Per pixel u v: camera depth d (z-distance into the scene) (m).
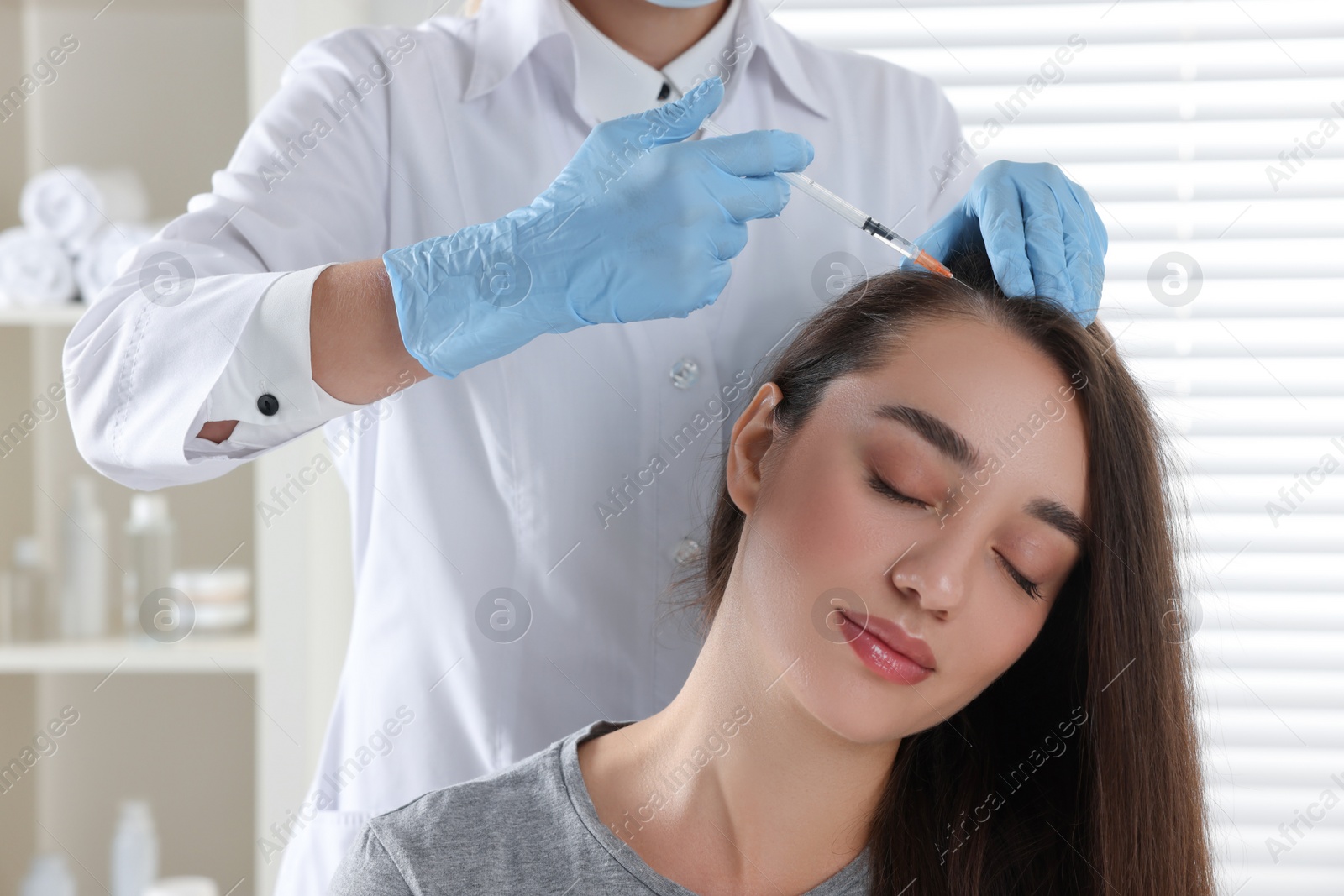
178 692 1.88
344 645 1.77
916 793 0.90
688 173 0.84
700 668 0.86
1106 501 0.87
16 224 1.81
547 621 1.09
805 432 0.86
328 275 0.89
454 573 1.10
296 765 1.63
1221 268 1.62
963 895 0.91
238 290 0.89
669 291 0.84
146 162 1.84
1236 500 1.63
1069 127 1.63
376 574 1.14
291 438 0.95
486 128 1.12
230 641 1.70
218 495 1.85
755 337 1.11
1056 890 0.94
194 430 0.90
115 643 1.70
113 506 1.84
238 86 1.84
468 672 1.10
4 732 1.85
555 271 0.84
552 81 1.12
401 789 1.15
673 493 1.09
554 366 1.06
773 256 1.12
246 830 1.88
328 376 0.89
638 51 1.12
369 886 0.86
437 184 1.11
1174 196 1.62
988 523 0.82
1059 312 0.87
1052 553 0.85
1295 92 1.59
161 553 1.75
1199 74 1.60
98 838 1.88
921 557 0.80
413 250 0.87
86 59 1.83
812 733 0.81
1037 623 0.86
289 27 1.58
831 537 0.82
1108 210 1.63
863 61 1.22
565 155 1.14
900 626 0.80
